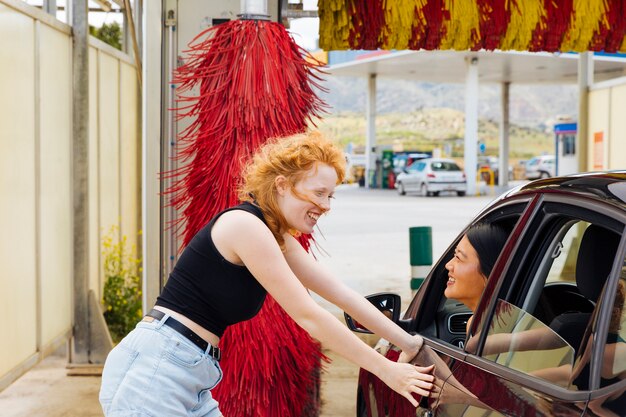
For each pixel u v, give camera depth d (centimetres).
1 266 505
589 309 257
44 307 588
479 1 538
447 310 298
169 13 478
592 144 1350
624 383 167
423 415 247
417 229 775
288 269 229
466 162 3306
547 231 231
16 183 534
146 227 478
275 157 231
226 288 231
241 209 232
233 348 391
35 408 543
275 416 393
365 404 319
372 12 523
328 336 229
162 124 482
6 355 514
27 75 557
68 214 646
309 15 517
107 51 778
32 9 559
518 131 12538
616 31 564
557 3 552
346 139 11212
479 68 3425
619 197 196
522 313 220
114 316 770
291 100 405
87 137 657
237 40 401
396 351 301
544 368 201
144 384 229
